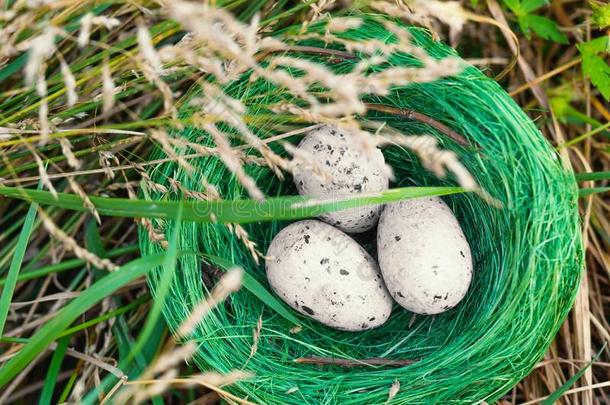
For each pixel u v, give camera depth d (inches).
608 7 11.0
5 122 9.8
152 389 8.2
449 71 8.5
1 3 9.4
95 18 8.4
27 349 9.1
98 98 9.9
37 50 8.0
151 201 9.4
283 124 10.9
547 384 11.4
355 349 11.2
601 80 11.1
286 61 8.5
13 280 9.7
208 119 9.0
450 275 10.4
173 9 8.2
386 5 9.2
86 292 9.0
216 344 10.4
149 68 8.9
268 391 10.4
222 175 10.9
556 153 10.7
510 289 10.2
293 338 10.8
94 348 11.3
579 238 10.2
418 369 10.5
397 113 10.6
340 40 9.1
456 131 10.7
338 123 8.8
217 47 8.9
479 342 10.2
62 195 9.6
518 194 10.2
